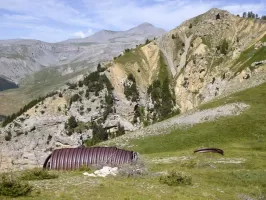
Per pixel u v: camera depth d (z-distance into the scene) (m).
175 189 31.45
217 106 109.25
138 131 112.56
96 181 33.09
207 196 29.45
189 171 42.69
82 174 38.69
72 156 46.94
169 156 62.97
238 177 38.75
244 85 138.62
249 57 181.12
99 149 48.16
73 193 27.73
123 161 45.94
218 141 83.31
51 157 47.38
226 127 89.44
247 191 32.72
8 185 27.19
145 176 37.91
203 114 105.56
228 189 33.06
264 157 55.19
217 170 44.06
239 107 102.38
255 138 81.25
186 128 97.44
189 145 85.31
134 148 93.62
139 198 27.06
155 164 50.59
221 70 198.25
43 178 35.44
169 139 92.75
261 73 142.88
